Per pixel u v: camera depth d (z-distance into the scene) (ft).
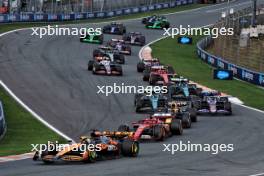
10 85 484.33
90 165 249.14
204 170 245.65
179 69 642.63
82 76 543.39
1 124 340.39
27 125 371.76
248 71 584.40
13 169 239.91
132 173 233.96
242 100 496.23
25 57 615.16
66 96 461.37
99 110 421.59
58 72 554.87
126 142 273.75
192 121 392.27
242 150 302.25
